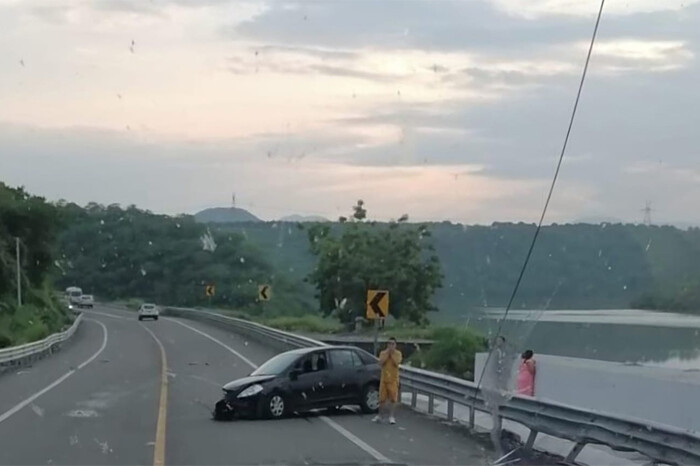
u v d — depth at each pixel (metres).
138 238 119.56
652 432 11.55
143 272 115.94
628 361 21.00
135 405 21.98
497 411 16.00
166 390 25.80
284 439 16.28
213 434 16.92
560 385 19.50
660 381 16.19
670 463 11.15
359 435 16.86
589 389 18.44
